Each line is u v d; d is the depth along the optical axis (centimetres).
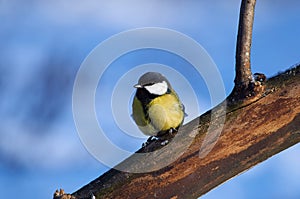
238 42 568
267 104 567
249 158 567
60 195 566
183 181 566
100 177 567
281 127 567
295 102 567
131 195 566
